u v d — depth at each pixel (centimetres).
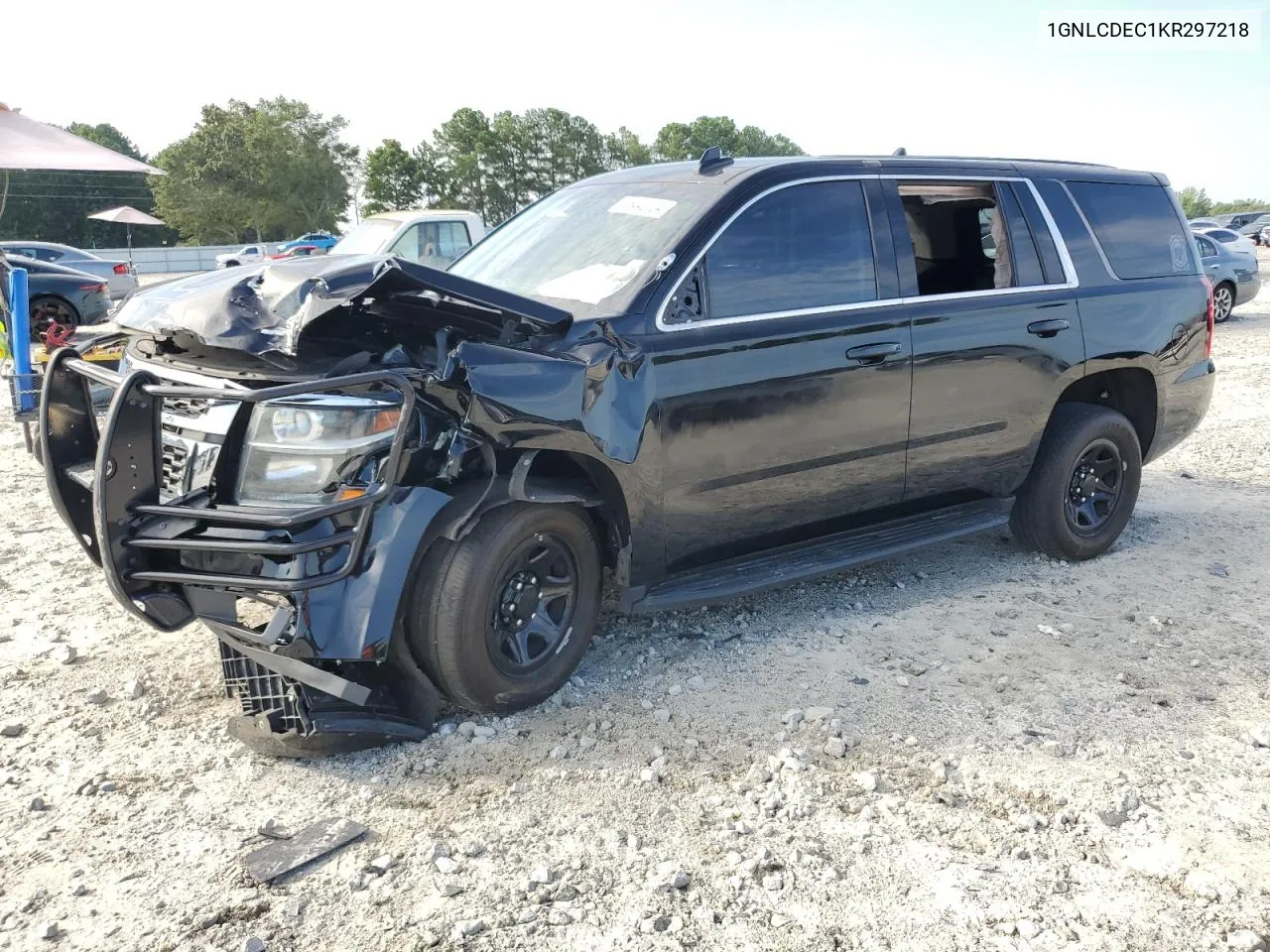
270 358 307
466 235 1301
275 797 307
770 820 299
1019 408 477
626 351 351
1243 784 323
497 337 332
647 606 379
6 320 692
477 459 337
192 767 323
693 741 342
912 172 454
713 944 248
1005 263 482
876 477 435
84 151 1323
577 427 334
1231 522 608
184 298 330
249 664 328
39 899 259
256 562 309
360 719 323
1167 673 401
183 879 269
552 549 357
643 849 284
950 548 551
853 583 496
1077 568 522
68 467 352
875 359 419
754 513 401
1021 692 382
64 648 403
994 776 324
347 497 304
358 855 280
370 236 1284
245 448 311
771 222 404
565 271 402
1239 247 1780
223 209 9738
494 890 267
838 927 255
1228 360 1276
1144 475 730
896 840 291
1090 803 310
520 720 355
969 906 264
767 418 391
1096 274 509
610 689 379
